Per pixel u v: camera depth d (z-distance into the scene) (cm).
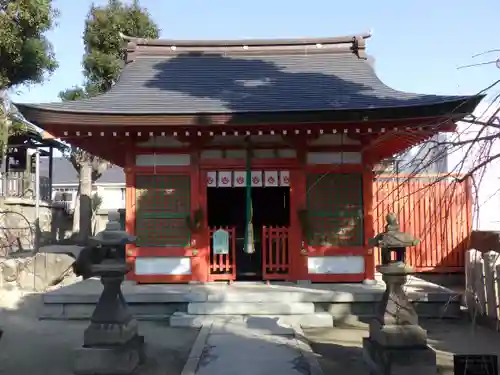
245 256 1395
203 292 957
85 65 1933
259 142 1077
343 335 830
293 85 1162
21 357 707
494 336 800
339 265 1062
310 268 1062
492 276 837
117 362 610
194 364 639
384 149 1148
